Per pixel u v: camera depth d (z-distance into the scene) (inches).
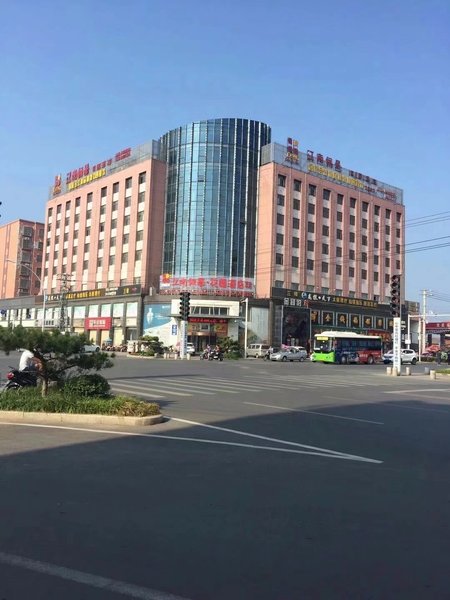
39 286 4232.3
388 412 576.7
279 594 146.4
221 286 2559.1
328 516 213.6
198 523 201.9
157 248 2783.0
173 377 967.6
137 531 192.2
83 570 158.9
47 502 224.4
